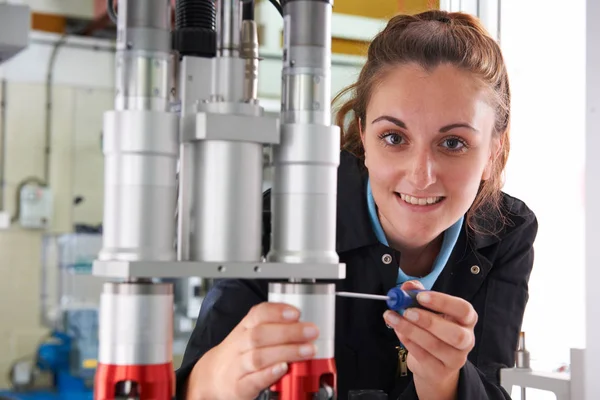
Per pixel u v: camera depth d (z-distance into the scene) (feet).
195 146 2.29
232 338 2.54
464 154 3.58
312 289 2.34
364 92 3.96
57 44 13.92
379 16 4.96
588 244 2.67
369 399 2.79
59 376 12.03
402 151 3.62
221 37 2.31
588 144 2.67
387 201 3.73
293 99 2.35
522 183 6.60
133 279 2.22
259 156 2.29
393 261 4.07
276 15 8.92
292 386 2.32
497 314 4.46
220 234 2.23
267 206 2.80
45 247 13.97
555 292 6.66
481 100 3.58
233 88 2.29
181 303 11.74
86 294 14.11
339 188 4.19
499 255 4.52
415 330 2.92
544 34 6.29
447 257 4.17
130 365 2.16
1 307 13.61
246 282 3.74
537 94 6.47
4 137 13.80
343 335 4.14
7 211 13.80
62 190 14.17
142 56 2.19
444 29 3.72
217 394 2.64
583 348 3.09
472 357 4.36
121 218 2.17
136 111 2.16
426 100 3.50
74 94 14.20
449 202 3.65
